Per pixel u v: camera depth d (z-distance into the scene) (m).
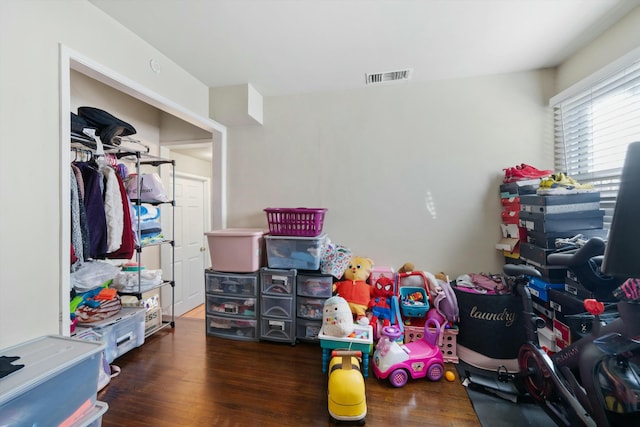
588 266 1.35
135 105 2.72
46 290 1.25
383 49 1.86
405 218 2.34
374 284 2.17
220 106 2.41
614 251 0.90
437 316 1.89
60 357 1.06
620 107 1.64
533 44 1.81
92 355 1.13
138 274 2.10
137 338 2.02
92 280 1.73
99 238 1.69
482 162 2.22
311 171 2.51
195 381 1.65
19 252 1.16
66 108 1.32
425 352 1.69
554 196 1.71
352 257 2.34
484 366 1.74
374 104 2.39
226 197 2.68
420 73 2.19
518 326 1.71
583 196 1.70
